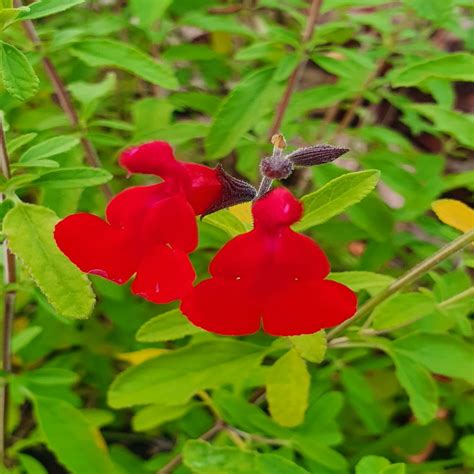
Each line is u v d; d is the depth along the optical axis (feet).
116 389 0.41
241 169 0.56
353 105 0.61
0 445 0.50
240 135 0.47
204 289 0.27
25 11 0.36
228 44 0.71
